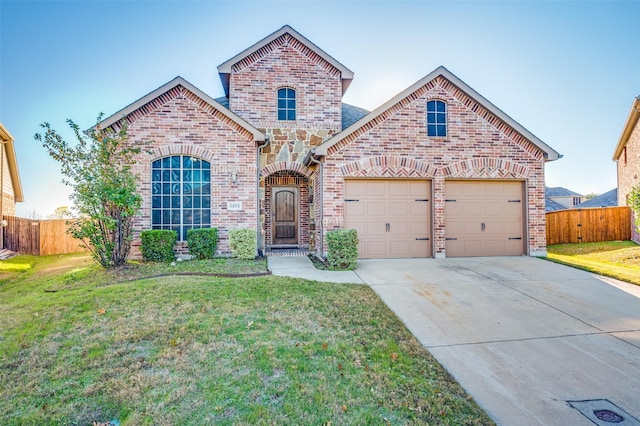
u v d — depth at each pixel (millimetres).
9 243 14992
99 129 9359
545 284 7730
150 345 4535
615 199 28406
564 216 16453
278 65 13055
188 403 3285
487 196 11281
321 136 13023
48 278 9164
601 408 3381
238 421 3027
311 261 10578
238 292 6664
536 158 11352
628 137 17531
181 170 11109
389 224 10859
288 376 3781
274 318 5438
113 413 3191
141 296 6418
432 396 3520
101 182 8992
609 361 4359
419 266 9508
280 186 14125
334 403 3314
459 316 5848
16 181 19656
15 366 4082
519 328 5387
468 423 3107
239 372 3850
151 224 10875
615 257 12250
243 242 10633
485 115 11180
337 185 10555
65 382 3709
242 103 12828
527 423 3141
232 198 11250
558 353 4574
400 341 4832
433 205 10891
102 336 4820
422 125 10906
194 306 5883
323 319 5465
